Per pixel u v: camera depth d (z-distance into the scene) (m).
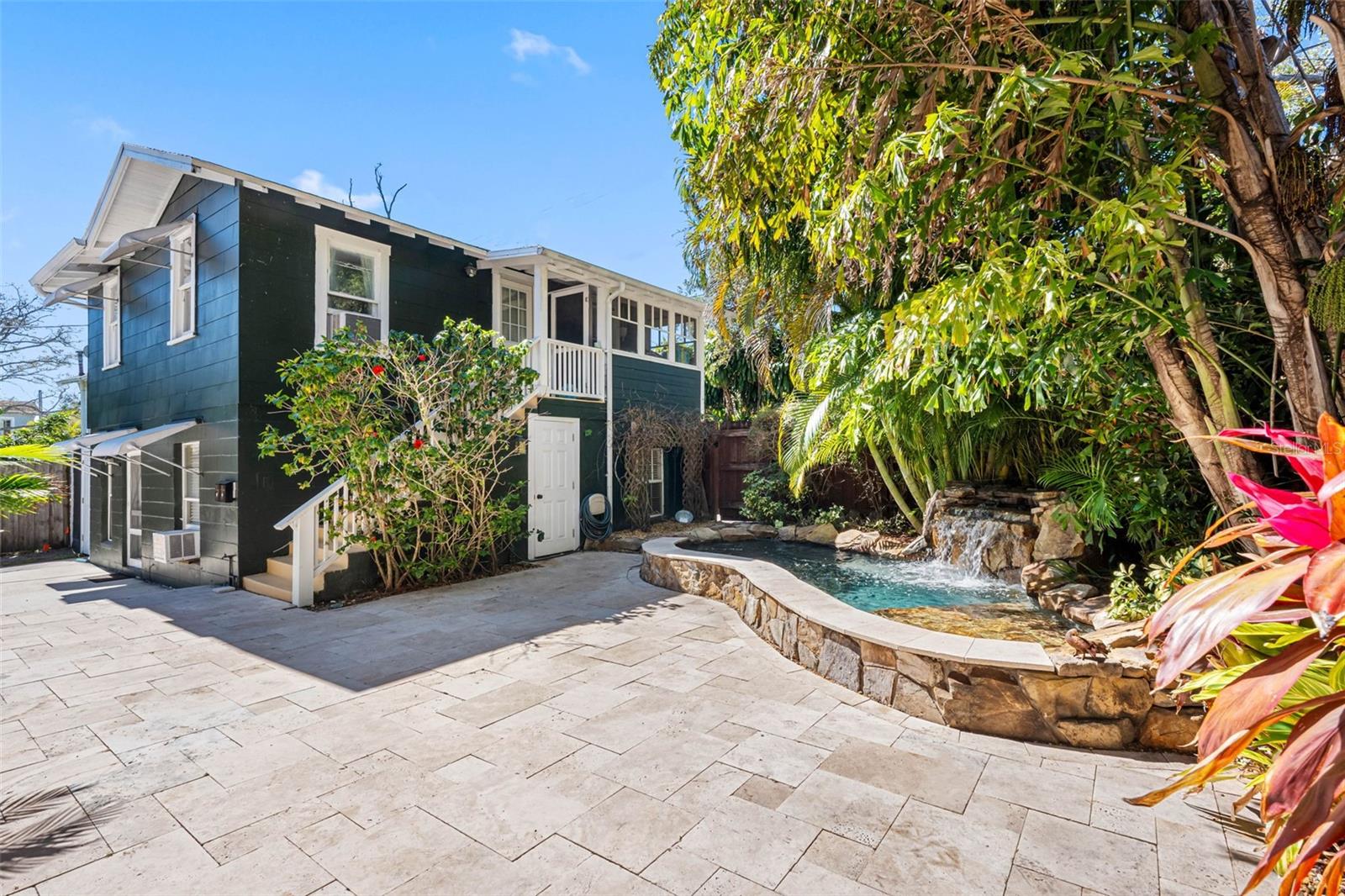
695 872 2.04
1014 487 6.42
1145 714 2.85
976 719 3.06
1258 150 2.61
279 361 7.04
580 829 2.29
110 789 2.61
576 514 9.45
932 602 4.88
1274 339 2.88
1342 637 1.10
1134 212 2.43
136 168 7.62
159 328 8.30
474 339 7.03
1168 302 3.10
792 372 7.52
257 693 3.70
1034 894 1.91
